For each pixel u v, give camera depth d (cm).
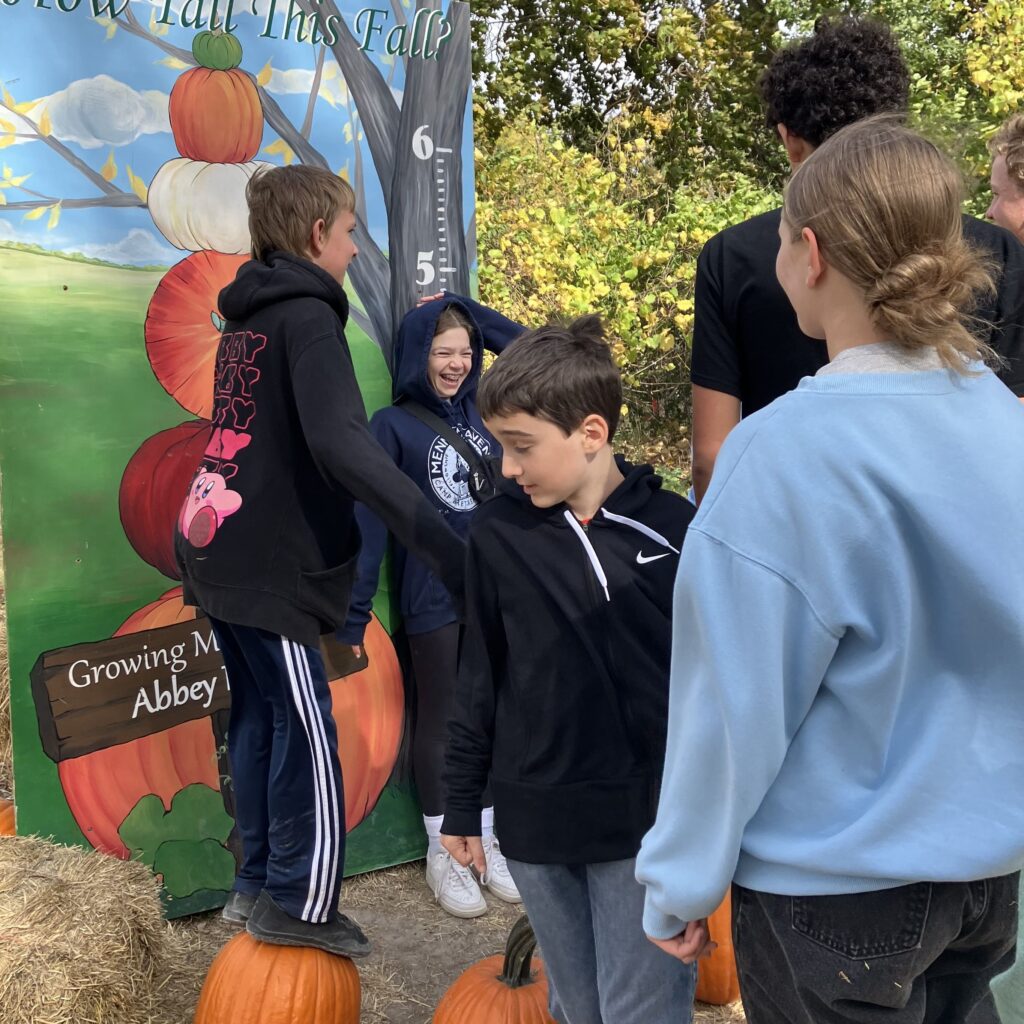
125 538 286
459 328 316
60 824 279
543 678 175
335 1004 228
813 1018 130
